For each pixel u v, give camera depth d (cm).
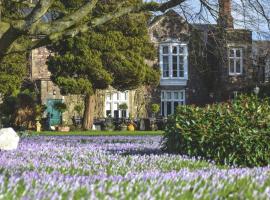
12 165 1009
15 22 1298
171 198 575
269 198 611
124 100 5019
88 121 4119
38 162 1104
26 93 4088
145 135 2961
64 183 671
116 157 1292
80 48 3638
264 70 5012
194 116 1319
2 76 3659
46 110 4678
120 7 1523
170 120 1402
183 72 5284
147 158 1241
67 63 3659
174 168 1053
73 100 4744
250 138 1211
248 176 801
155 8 1476
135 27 3769
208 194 606
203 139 1253
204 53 1716
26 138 2411
